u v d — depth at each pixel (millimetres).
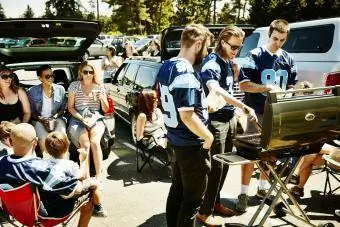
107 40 30094
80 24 5109
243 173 3893
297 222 3799
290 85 4113
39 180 2656
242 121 4082
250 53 3984
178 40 6227
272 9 28047
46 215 2775
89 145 4742
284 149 2670
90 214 3305
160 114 5203
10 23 4590
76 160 4973
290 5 27391
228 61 3381
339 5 25688
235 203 4234
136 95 6438
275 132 2447
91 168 5305
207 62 3299
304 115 2518
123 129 7707
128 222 3834
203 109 2822
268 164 2838
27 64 5652
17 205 2672
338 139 2809
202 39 2715
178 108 2621
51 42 5410
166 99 2754
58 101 4973
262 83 3953
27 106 4754
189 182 2883
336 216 3936
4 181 2680
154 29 59469
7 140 3494
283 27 3760
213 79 3223
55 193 2750
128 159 5812
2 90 4535
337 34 5734
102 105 5121
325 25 6043
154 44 11383
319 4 26188
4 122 3533
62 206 2842
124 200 4340
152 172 5254
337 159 3859
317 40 6125
